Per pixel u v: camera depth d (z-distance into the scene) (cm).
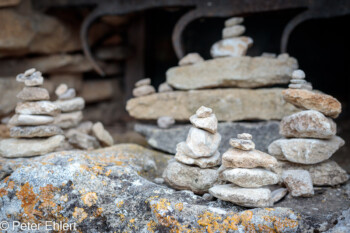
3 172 101
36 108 110
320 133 96
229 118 122
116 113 205
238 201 87
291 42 185
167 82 131
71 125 125
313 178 99
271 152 103
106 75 201
